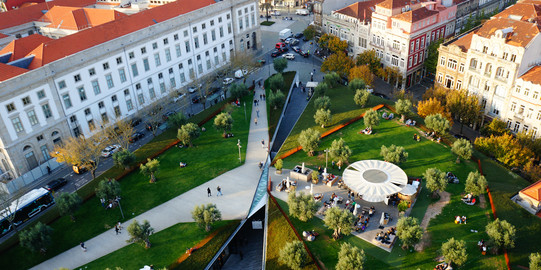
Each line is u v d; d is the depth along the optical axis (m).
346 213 67.38
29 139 98.19
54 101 101.44
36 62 101.44
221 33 150.88
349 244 63.88
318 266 65.44
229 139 107.12
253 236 81.56
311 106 118.81
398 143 97.19
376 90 137.75
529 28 99.62
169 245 74.12
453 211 75.50
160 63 128.62
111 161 104.75
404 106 102.81
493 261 64.69
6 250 75.62
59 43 106.19
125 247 74.81
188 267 69.25
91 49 107.12
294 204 71.94
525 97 97.62
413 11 128.25
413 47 130.25
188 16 133.88
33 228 74.94
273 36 190.25
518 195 78.50
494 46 102.06
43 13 154.75
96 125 112.81
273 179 87.56
